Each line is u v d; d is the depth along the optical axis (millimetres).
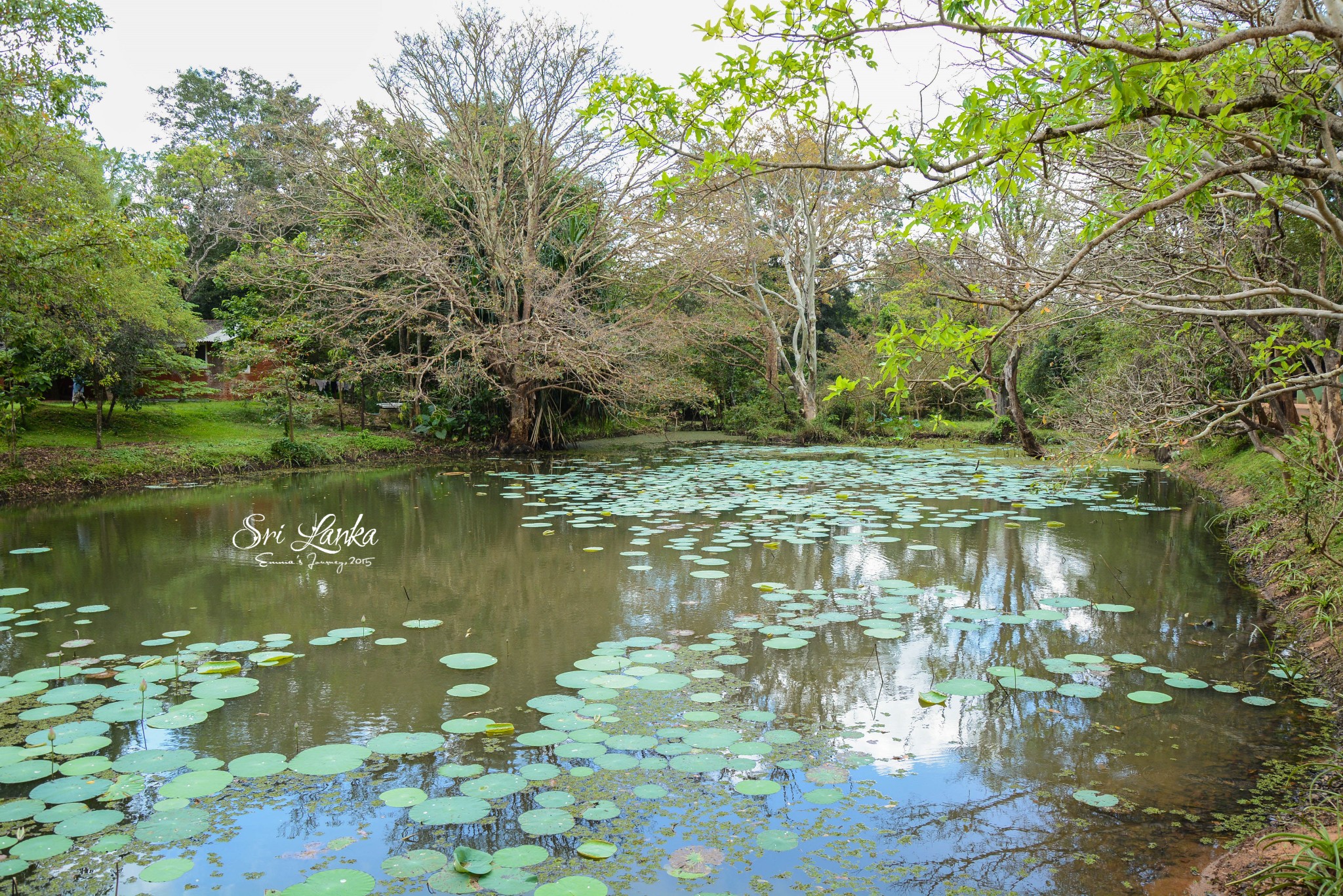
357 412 20641
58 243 9086
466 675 4328
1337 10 2529
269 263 16688
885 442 19859
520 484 12469
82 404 16625
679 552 7430
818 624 5219
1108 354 11664
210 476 13391
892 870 2586
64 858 2637
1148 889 2471
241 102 29062
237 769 3219
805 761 3314
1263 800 2990
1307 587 5121
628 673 4285
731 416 24531
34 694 4004
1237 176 3514
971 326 2666
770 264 24922
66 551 7695
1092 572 6543
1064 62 2520
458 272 17250
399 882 2492
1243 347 6516
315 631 5148
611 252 18172
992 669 4297
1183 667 4387
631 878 2525
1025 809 2951
